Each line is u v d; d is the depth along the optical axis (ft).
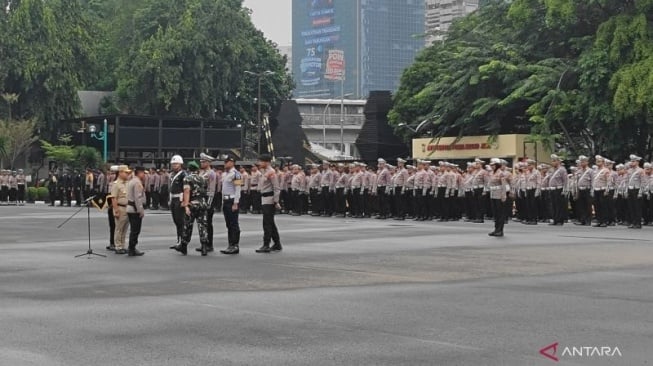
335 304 36.78
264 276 46.68
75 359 26.48
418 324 31.96
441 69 169.48
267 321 32.81
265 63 239.71
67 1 220.43
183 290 41.47
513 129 154.20
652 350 27.14
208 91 210.38
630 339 28.84
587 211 96.58
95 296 39.68
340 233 79.10
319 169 123.24
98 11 286.46
